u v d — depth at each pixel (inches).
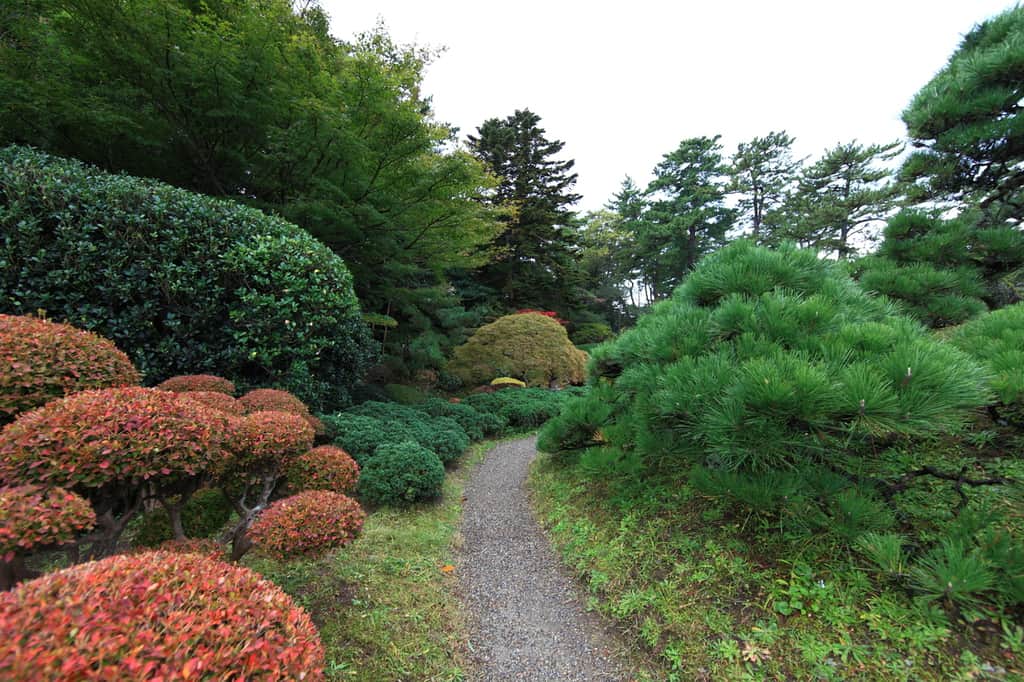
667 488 133.5
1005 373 80.0
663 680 74.9
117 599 36.7
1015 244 163.0
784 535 94.4
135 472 61.2
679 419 97.8
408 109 257.9
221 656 36.9
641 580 100.0
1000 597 65.8
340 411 236.1
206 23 215.8
